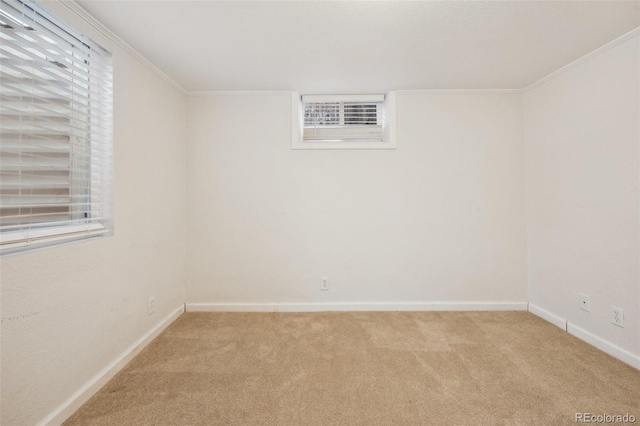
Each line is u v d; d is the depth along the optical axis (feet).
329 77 7.62
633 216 5.69
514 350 6.36
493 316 8.19
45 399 4.09
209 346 6.59
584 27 5.39
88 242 4.87
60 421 4.27
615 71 5.94
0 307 3.56
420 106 8.60
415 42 5.90
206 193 8.64
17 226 3.83
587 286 6.66
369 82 7.98
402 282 8.72
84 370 4.79
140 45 5.89
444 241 8.66
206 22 5.14
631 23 5.25
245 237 8.69
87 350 4.86
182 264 8.45
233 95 8.61
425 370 5.65
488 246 8.64
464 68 7.13
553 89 7.50
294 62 6.75
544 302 7.99
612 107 6.01
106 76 5.40
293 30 5.43
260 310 8.65
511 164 8.60
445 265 8.68
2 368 3.58
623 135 5.82
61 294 4.35
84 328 4.79
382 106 9.04
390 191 8.68
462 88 8.43
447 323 7.77
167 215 7.55
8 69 3.88
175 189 7.98
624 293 5.85
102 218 5.30
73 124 4.83
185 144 8.57
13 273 3.69
